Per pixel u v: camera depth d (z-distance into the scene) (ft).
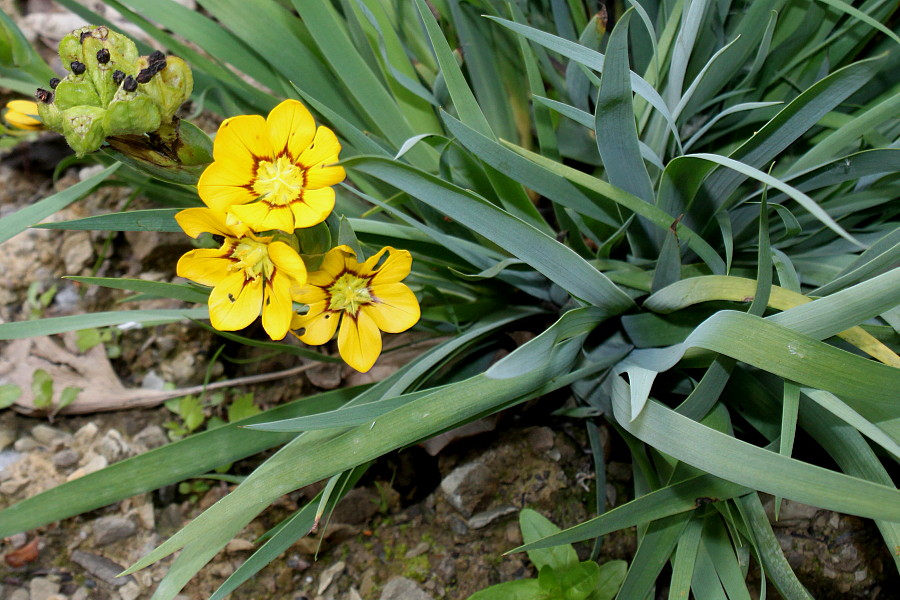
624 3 1.03
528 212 0.93
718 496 0.79
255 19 0.97
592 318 0.84
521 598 0.86
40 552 0.97
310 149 0.71
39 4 1.31
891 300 0.70
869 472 0.79
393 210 0.86
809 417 0.82
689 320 0.89
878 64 0.77
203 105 1.07
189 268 0.72
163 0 0.99
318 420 0.75
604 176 1.06
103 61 0.66
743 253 0.97
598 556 0.96
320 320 0.77
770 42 0.92
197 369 1.10
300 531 0.82
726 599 0.85
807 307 0.73
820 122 0.95
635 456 0.90
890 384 0.70
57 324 0.84
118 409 1.07
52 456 1.03
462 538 0.98
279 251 0.67
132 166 0.73
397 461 1.02
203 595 0.96
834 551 0.93
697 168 0.81
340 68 0.92
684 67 0.86
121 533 0.98
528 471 1.00
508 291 1.01
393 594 0.94
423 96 0.94
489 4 0.95
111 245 1.16
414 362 0.90
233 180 0.70
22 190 1.21
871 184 0.90
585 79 0.97
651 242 0.94
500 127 1.06
